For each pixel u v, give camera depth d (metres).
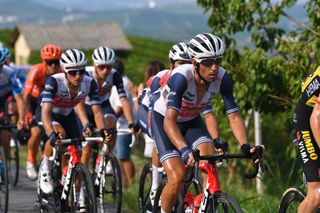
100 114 14.15
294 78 17.70
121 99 16.41
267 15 18.23
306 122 9.38
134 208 15.52
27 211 15.30
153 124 10.73
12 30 103.06
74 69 13.05
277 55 18.59
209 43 9.66
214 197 9.59
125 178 18.81
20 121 15.48
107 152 14.32
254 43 18.55
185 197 10.78
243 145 9.48
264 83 18.02
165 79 11.78
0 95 16.98
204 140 10.73
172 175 10.11
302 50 17.73
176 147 10.23
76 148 12.98
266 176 20.02
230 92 10.46
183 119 10.96
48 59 15.69
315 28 17.88
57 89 13.48
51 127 12.94
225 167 25.41
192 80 10.11
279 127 24.98
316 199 9.14
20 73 19.91
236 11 17.97
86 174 12.13
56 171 13.43
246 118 23.22
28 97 16.98
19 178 20.77
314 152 9.25
